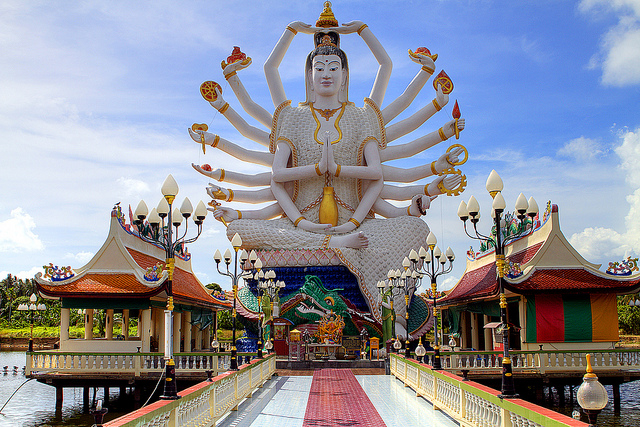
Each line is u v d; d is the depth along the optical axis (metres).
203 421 12.43
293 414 14.96
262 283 30.19
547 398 26.97
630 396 27.83
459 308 36.19
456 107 37.00
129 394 28.39
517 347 28.81
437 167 37.31
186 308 30.64
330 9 41.69
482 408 11.56
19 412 23.78
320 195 38.78
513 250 30.28
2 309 72.69
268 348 26.50
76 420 21.92
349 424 13.48
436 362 17.27
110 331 26.61
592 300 24.98
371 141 38.53
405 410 15.51
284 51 41.47
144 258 28.00
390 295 31.08
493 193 12.73
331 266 35.28
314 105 40.12
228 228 37.16
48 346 60.97
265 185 39.84
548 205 26.44
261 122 40.66
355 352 32.00
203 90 39.47
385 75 41.06
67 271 24.69
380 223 37.09
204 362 23.81
